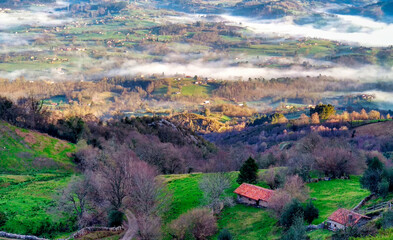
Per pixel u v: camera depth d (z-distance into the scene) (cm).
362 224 6694
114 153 12800
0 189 10050
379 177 8300
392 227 6028
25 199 9250
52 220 8306
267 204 8669
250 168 10169
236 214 8800
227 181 9650
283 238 6775
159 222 8306
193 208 8925
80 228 8106
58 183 10819
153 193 8969
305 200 8662
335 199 8750
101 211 8950
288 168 10444
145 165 11400
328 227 7112
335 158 10550
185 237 7862
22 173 11994
